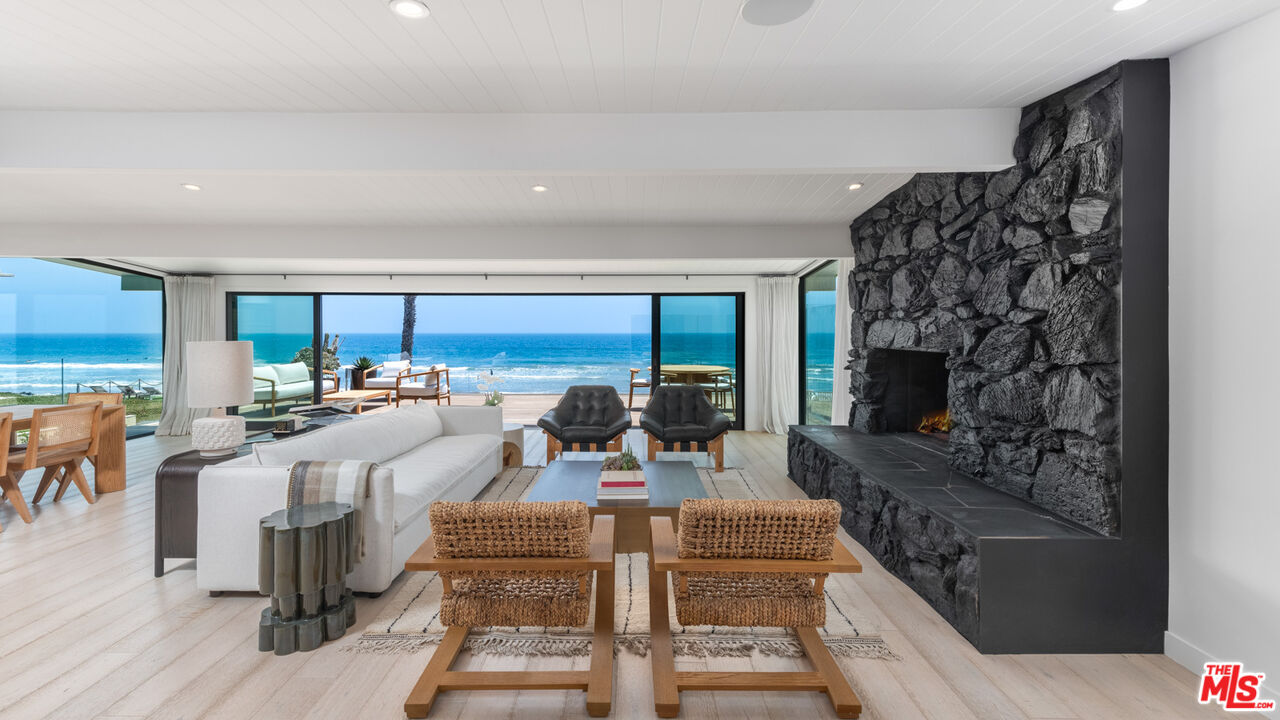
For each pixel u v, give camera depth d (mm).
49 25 1933
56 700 1969
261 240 4996
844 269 5547
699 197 4117
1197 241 2117
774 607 2006
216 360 3346
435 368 9578
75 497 4512
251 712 1924
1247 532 1970
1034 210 2613
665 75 2361
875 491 3264
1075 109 2424
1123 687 2086
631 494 3336
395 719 1899
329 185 3785
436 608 2693
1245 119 1938
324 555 2383
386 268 7176
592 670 2051
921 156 2723
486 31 2002
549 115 2750
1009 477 2887
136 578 2992
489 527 1932
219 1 1797
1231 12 1866
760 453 6469
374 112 2727
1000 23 1948
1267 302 1889
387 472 2754
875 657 2287
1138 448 2256
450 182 3725
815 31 2006
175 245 4957
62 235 4875
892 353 4699
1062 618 2303
